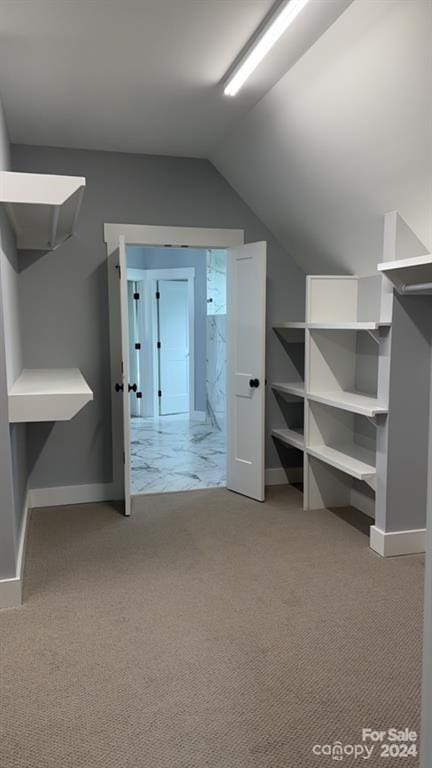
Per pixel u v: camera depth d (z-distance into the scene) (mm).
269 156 3510
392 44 2133
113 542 3389
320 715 1880
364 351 3830
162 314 7934
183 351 8203
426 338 3088
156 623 2465
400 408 3088
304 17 2232
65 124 3492
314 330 3844
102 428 4188
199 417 7750
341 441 4000
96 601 2664
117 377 4176
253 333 4086
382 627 2422
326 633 2377
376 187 2904
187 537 3467
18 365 3420
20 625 2455
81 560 3129
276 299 4504
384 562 3086
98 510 4004
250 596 2703
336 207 3377
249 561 3105
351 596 2699
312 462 3941
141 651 2254
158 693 1997
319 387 3900
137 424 7523
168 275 7703
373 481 3203
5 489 2580
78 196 2498
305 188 3475
